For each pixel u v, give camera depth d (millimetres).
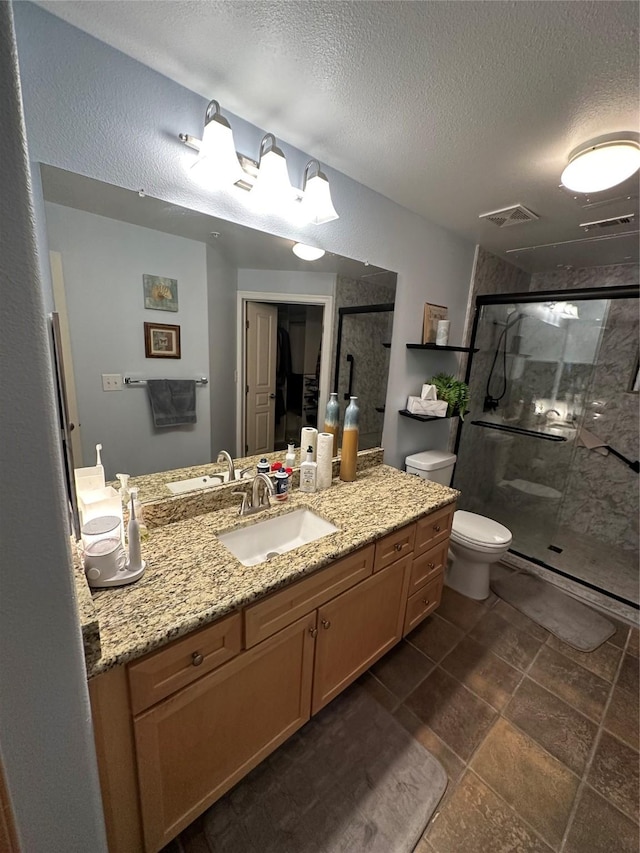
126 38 931
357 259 1748
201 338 1362
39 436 450
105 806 824
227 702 999
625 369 2820
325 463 1702
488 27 853
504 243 2396
